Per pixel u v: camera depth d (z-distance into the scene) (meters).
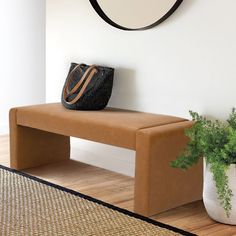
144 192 3.85
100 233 3.59
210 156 3.62
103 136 4.12
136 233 3.60
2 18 5.87
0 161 5.04
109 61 4.82
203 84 4.23
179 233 3.61
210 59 4.18
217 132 3.71
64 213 3.87
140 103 4.63
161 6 4.35
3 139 5.83
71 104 4.57
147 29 4.52
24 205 3.98
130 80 4.68
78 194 4.21
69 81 4.73
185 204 4.09
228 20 4.05
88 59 4.96
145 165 3.83
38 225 3.68
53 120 4.44
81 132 4.26
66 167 4.91
